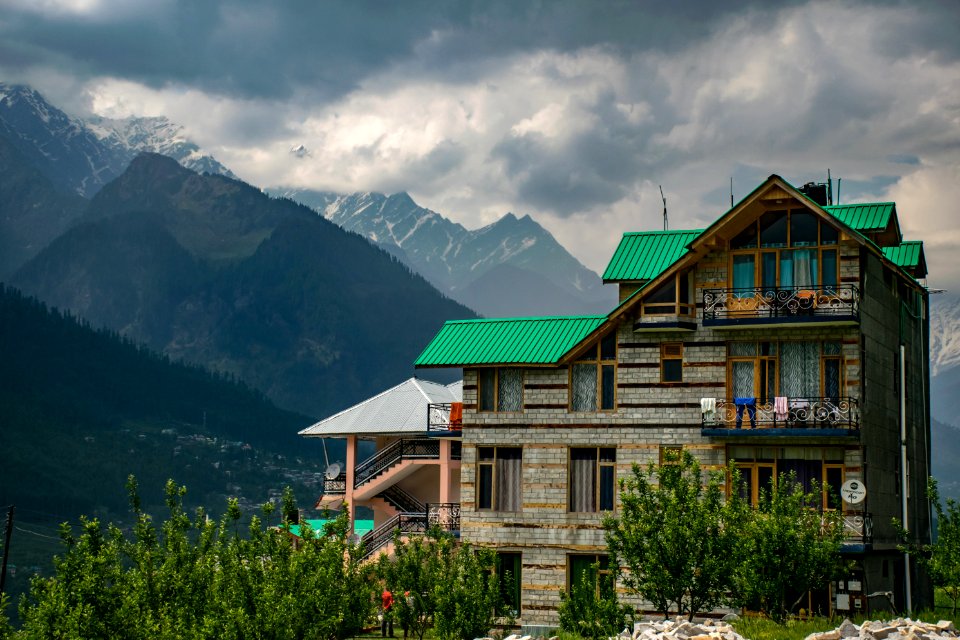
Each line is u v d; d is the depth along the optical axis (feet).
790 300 185.57
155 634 131.03
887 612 180.24
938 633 135.74
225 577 141.28
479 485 205.05
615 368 198.59
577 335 204.03
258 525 150.00
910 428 215.51
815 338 187.21
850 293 183.93
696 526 153.69
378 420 262.88
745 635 147.23
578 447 199.52
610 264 211.82
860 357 185.78
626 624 155.84
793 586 156.04
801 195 184.85
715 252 193.36
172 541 149.38
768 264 190.49
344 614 146.92
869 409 188.96
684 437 192.75
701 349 193.16
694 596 155.12
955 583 171.53
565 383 201.26
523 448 202.28
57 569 137.69
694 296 194.08
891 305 206.69
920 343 229.66
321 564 143.74
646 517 157.07
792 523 155.12
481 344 206.90
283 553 146.30
